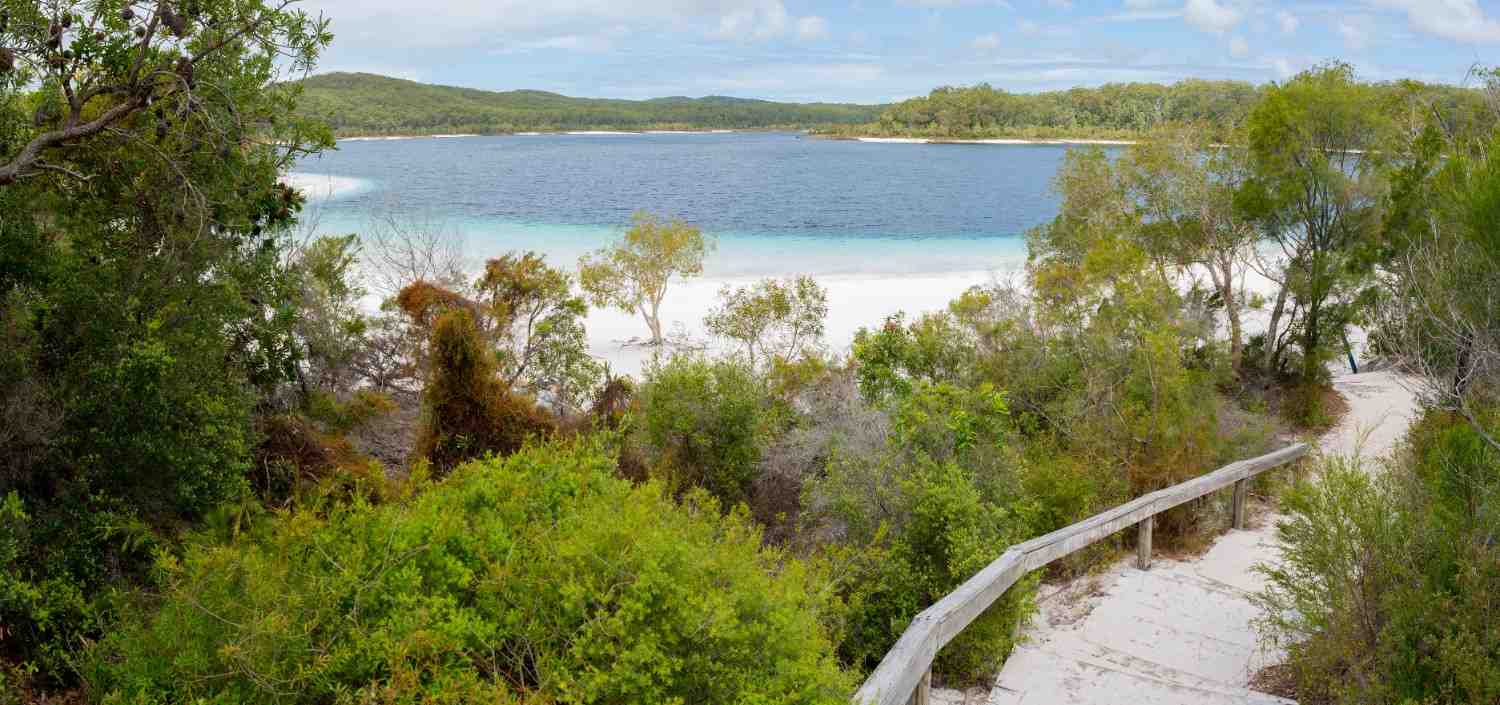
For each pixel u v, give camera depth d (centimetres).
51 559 529
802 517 964
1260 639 622
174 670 326
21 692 435
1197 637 634
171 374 630
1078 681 561
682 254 2989
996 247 5634
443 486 468
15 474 552
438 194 9200
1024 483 827
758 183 11931
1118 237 2208
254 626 311
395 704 306
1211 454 1036
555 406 1312
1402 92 2044
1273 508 1035
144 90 589
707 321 2598
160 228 682
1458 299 715
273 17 664
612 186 11125
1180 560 835
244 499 489
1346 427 1900
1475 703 432
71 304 612
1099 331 1175
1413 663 470
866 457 796
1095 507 883
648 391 1172
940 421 785
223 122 667
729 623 327
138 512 596
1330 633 519
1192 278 2392
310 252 1362
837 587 624
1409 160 1952
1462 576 469
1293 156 2089
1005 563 570
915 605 638
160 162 659
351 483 757
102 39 624
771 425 1208
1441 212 832
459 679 317
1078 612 688
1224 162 2206
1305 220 2078
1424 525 517
